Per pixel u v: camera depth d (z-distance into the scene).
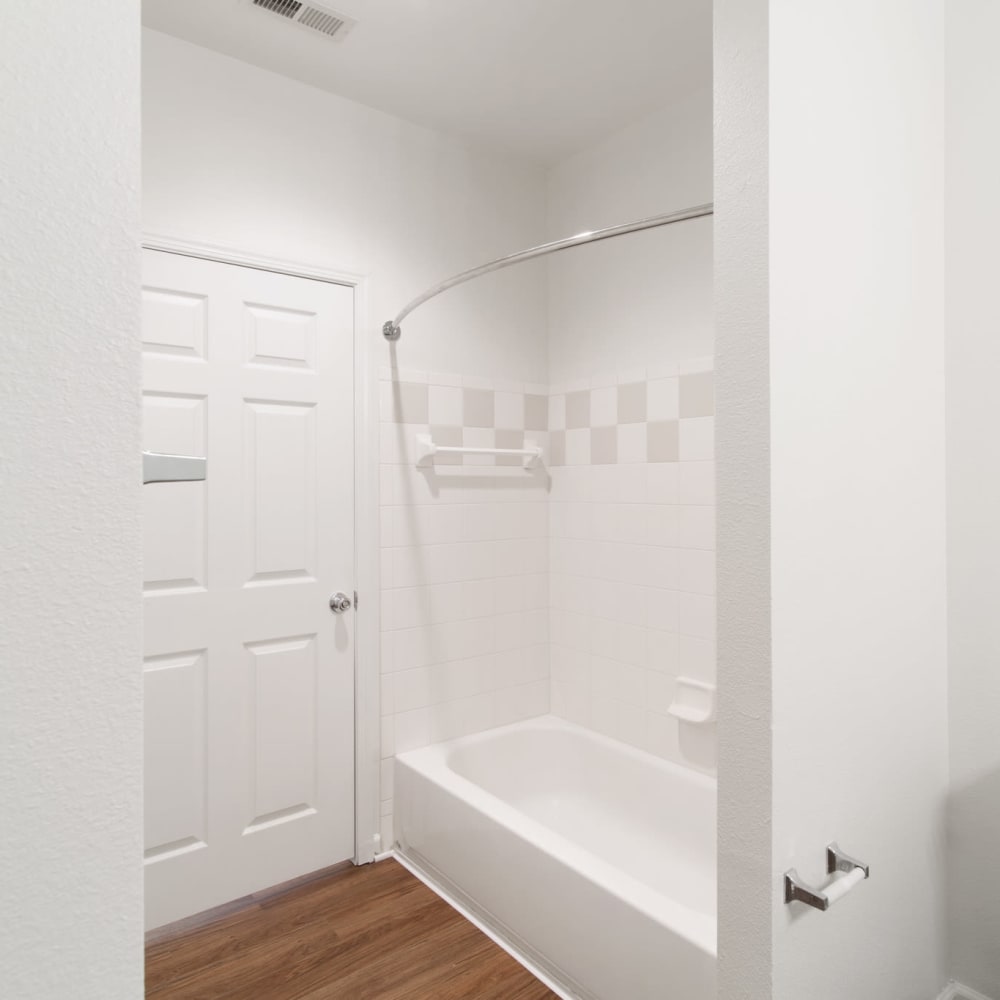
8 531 0.41
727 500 1.09
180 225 2.07
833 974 1.21
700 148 2.36
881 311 1.30
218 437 2.14
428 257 2.60
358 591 2.41
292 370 2.28
